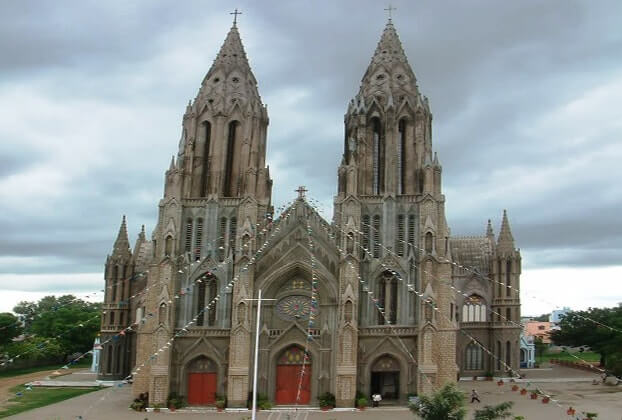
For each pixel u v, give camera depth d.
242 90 91.50
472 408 76.69
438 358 78.31
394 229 83.38
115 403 83.81
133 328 110.00
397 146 86.88
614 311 134.50
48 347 128.88
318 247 82.44
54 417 70.19
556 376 119.88
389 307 81.25
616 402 81.94
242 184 86.69
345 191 84.69
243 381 77.75
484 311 116.50
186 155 88.25
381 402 79.69
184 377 80.81
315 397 78.62
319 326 80.50
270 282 81.81
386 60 91.56
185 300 83.25
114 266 112.94
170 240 83.94
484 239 124.44
